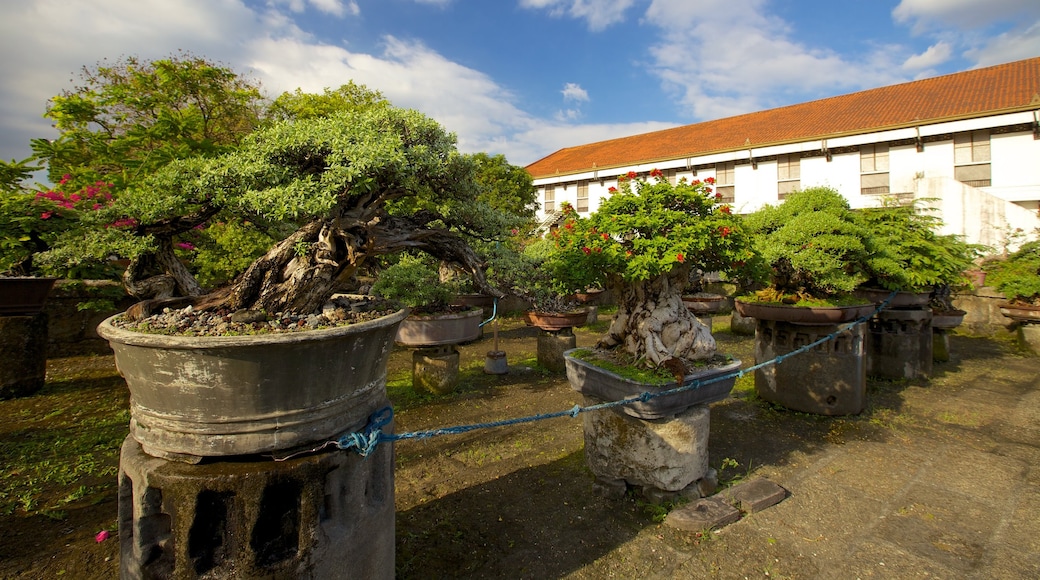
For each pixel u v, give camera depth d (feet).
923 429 14.79
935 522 9.74
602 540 9.10
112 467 11.66
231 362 4.87
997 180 39.75
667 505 10.07
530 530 9.40
